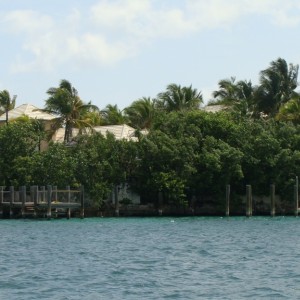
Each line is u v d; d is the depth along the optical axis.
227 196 91.44
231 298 32.69
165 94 118.94
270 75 116.06
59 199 82.69
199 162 95.62
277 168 97.94
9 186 91.44
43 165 89.00
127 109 120.75
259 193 99.06
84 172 91.25
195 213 97.38
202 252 50.75
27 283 36.81
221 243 57.78
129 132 110.44
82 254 49.88
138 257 47.75
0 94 111.62
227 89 123.50
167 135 97.62
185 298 32.72
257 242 58.66
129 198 95.88
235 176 95.62
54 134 108.19
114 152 94.88
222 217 93.50
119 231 70.44
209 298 32.69
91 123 112.75
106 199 93.69
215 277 38.41
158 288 35.22
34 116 112.19
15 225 77.06
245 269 41.47
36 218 84.69
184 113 103.25
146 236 64.62
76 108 107.62
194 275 39.19
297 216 92.44
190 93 119.25
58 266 43.28
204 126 99.56
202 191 96.75
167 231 70.56
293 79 119.62
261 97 116.12
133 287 35.50
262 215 98.12
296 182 92.06
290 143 100.19
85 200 91.62
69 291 34.53
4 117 115.25
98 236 64.69
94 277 38.62
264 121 105.12
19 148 92.69
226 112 106.50
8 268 42.59
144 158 95.56
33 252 51.47
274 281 37.06
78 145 95.81
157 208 95.50
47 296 33.31
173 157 94.81
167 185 93.44
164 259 46.53
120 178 94.06
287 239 61.53
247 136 99.25
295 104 110.06
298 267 42.19
